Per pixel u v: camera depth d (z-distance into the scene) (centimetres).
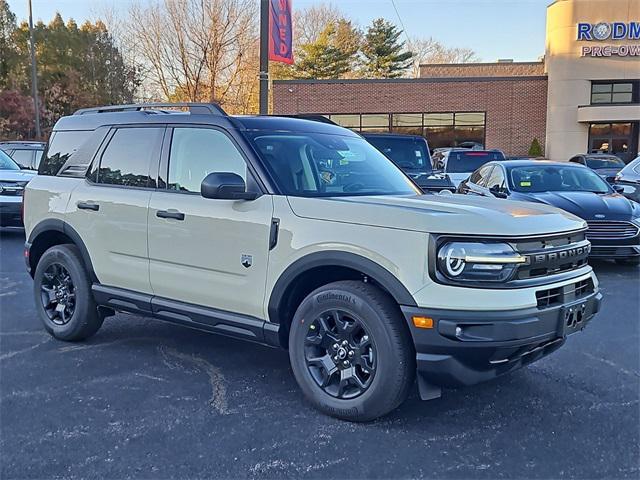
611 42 3188
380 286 356
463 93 3291
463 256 325
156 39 3141
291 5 1373
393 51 4850
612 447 337
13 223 1112
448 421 369
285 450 332
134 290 471
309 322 377
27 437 347
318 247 365
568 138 3262
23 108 4444
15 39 4747
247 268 399
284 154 426
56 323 529
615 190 978
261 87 1309
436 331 326
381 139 1201
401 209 354
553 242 357
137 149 478
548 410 386
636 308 645
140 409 386
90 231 495
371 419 361
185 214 428
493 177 1016
